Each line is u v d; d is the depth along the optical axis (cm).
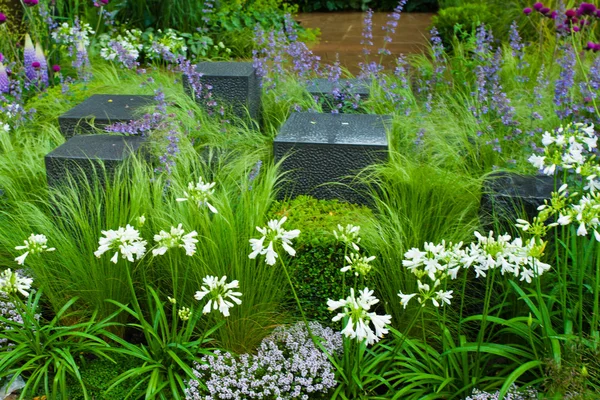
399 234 353
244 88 515
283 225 355
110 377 319
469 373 314
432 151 445
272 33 588
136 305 310
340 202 399
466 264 267
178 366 313
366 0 1216
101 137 437
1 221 379
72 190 370
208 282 274
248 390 301
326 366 309
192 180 402
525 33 791
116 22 781
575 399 267
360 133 418
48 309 365
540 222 273
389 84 557
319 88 562
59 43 696
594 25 682
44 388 314
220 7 864
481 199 375
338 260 348
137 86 587
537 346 308
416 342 320
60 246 347
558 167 318
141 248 285
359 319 250
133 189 361
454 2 974
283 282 348
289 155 400
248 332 334
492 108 493
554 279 338
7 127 478
